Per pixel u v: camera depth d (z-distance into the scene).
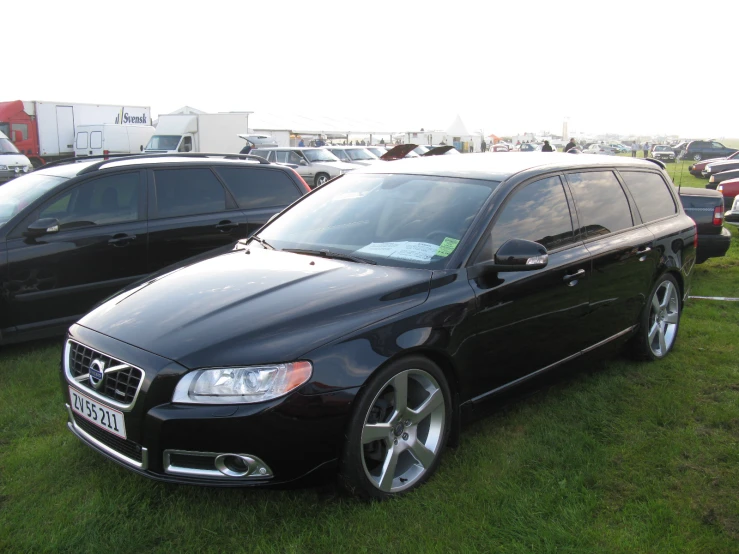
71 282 5.23
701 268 8.45
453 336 3.13
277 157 22.48
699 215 7.65
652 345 4.80
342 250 3.65
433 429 3.15
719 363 4.76
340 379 2.72
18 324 5.00
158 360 2.71
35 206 5.11
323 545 2.67
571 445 3.45
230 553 2.64
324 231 3.90
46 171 5.82
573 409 3.95
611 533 2.74
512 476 3.17
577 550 2.63
